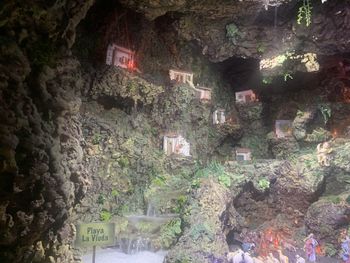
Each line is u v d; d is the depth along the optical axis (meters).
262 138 14.12
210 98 12.90
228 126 13.27
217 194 9.87
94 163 9.69
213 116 13.47
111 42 10.19
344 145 11.58
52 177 5.41
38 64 5.44
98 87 9.73
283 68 11.61
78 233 6.38
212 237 8.77
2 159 4.53
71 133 6.19
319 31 10.57
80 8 6.09
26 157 4.98
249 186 11.84
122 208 10.18
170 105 11.94
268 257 9.60
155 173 11.08
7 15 4.93
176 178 11.18
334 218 10.55
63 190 5.59
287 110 13.70
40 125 5.25
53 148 5.43
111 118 10.60
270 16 10.80
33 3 5.20
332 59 12.17
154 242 9.20
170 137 11.74
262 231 11.31
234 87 14.67
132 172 10.64
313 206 11.12
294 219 11.85
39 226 5.25
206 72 13.40
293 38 10.96
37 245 5.46
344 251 10.01
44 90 5.45
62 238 6.02
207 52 12.06
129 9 10.39
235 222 10.93
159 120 11.78
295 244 11.01
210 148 13.23
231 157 13.97
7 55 4.79
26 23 5.23
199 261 8.16
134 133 11.05
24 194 5.06
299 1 10.23
